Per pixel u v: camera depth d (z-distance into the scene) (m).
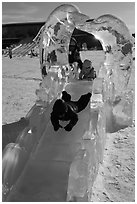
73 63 9.08
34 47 31.61
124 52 7.65
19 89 13.17
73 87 8.09
